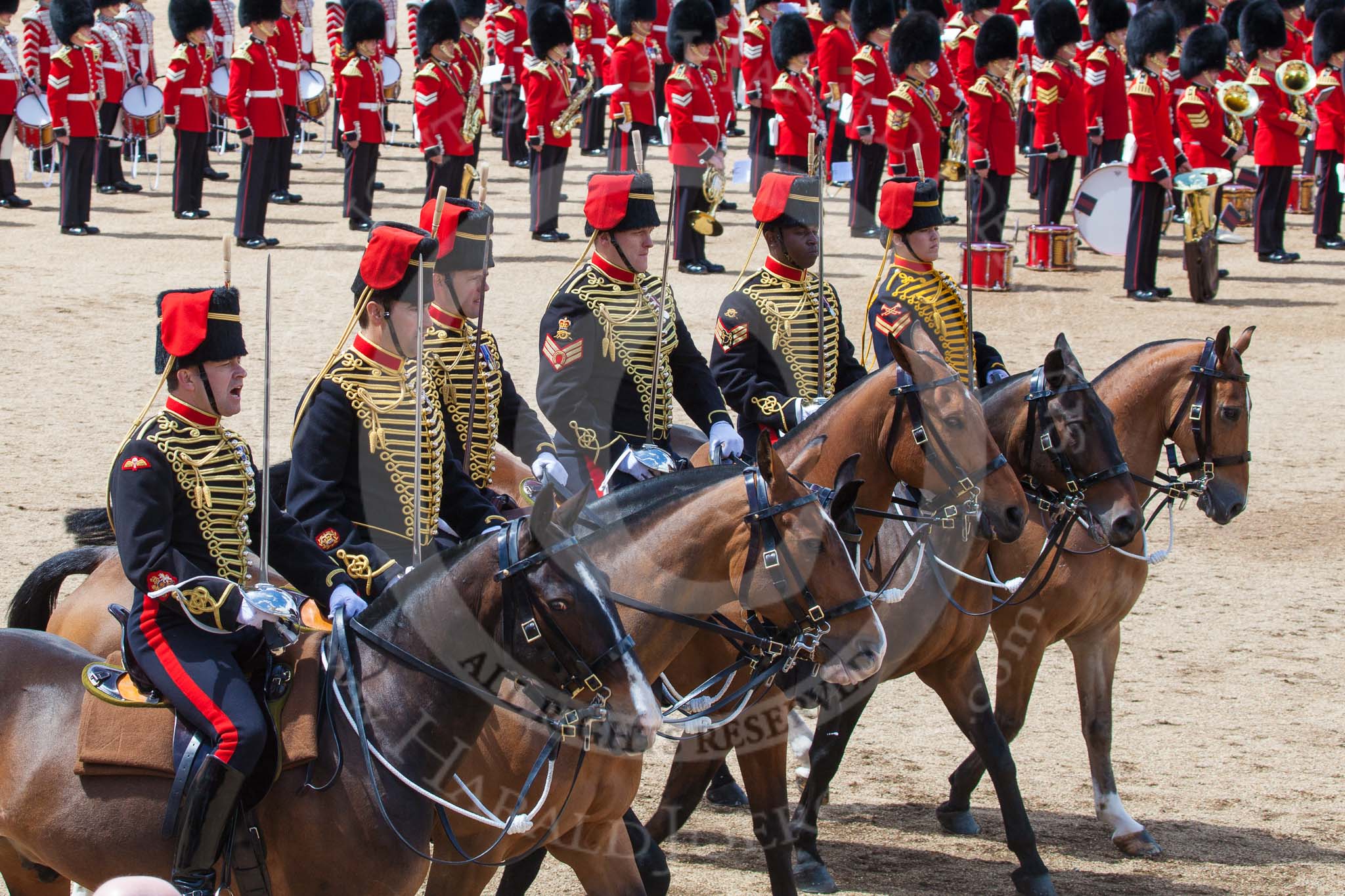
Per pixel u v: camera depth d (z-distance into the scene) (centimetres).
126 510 950
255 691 981
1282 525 2423
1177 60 4478
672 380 1455
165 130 5847
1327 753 1675
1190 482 1530
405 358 1124
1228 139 4016
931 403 1237
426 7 3988
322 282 3550
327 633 1023
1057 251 4062
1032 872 1338
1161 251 4425
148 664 962
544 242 4066
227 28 5328
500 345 3056
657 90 5328
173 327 957
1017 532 1262
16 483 2239
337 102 4169
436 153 4025
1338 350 3362
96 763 956
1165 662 1922
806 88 4094
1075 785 1605
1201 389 1500
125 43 4650
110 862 965
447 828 1020
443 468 1188
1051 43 4138
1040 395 1414
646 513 1076
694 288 3647
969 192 1559
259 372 2842
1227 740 1705
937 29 3941
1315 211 4525
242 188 3850
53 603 1228
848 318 3288
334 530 1092
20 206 4334
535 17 4025
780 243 1500
